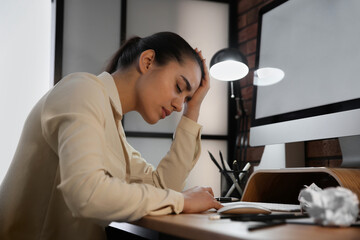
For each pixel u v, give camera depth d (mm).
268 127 1536
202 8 2432
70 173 733
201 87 1249
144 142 2223
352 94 1195
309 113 1359
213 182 2326
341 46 1266
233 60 1707
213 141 2359
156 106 1061
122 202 727
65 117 802
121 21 2232
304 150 1794
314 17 1399
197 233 548
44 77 2156
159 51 1066
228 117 2391
